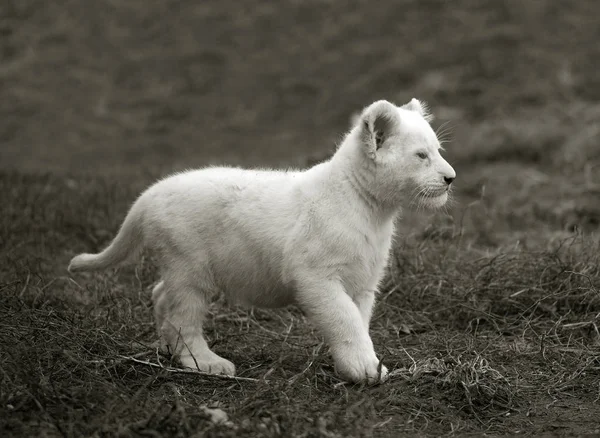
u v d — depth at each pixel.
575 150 17.16
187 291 7.84
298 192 7.70
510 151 18.17
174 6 30.95
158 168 18.50
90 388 6.76
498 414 7.02
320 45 27.58
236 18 29.89
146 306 9.19
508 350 8.27
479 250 11.32
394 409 6.90
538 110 20.69
